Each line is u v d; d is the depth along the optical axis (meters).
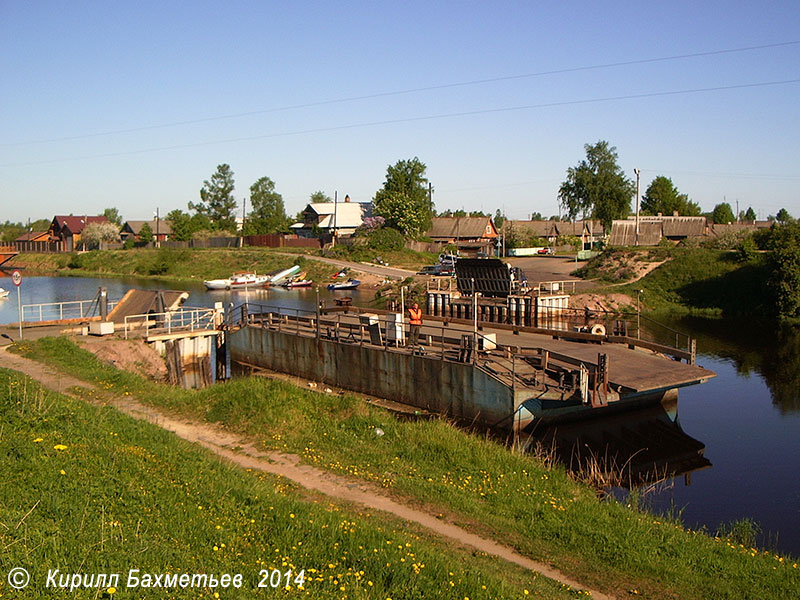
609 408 26.97
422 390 27.94
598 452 24.45
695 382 25.48
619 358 28.47
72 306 63.81
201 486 14.33
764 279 58.97
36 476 12.80
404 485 17.02
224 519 12.79
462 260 56.38
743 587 12.84
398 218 110.06
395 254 103.81
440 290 58.75
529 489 17.62
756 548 16.52
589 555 13.70
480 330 37.22
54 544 10.20
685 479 21.95
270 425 21.75
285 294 81.06
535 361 26.88
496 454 19.89
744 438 26.38
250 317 40.28
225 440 20.78
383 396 29.97
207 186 157.00
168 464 15.54
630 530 15.04
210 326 40.56
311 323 37.56
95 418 18.16
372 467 18.48
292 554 11.73
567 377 24.70
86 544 10.51
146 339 34.94
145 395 25.39
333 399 24.17
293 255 103.94
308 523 13.07
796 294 55.38
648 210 137.50
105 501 12.38
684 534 15.59
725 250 68.00
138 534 11.36
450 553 13.24
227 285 86.00
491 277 55.00
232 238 122.25
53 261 119.81
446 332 36.72
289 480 17.23
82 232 130.62
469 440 20.88
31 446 14.36
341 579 10.96
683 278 64.69
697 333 50.25
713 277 63.41
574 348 30.78
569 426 25.86
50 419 16.69
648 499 19.98
